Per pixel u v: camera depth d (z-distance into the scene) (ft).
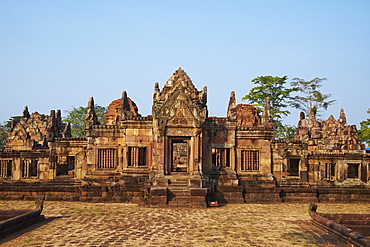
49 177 107.45
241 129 102.68
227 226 65.82
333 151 116.78
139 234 59.06
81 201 95.45
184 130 94.07
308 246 53.42
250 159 103.35
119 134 102.58
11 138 121.60
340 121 137.08
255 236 58.70
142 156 105.91
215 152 120.98
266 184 101.65
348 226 66.23
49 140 108.17
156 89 110.93
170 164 95.30
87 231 60.75
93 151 102.63
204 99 113.80
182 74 108.99
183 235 58.75
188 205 85.56
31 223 64.85
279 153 111.45
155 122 96.48
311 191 100.58
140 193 94.89
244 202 96.27
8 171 110.01
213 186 96.12
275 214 79.20
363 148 120.16
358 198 102.37
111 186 96.32
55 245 52.13
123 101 106.01
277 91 215.72
